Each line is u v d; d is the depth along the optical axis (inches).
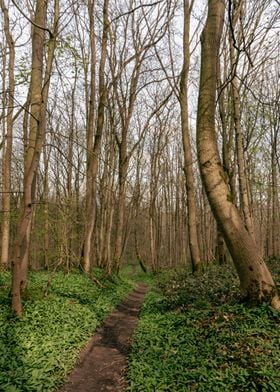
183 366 244.7
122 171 857.5
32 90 425.7
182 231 1455.5
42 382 233.1
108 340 344.8
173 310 406.3
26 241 416.8
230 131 699.4
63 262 671.8
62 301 422.9
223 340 262.5
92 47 706.8
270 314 278.5
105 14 689.0
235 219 304.7
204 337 281.0
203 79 327.0
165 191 1481.3
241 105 604.7
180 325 331.3
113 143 938.7
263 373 207.6
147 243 1822.1
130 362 272.1
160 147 1348.4
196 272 614.9
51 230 591.5
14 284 352.2
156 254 1476.4
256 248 304.2
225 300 352.5
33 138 414.9
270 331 256.7
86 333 344.5
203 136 320.8
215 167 314.8
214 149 319.0
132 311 493.0
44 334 311.6
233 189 708.7
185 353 263.6
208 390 205.3
